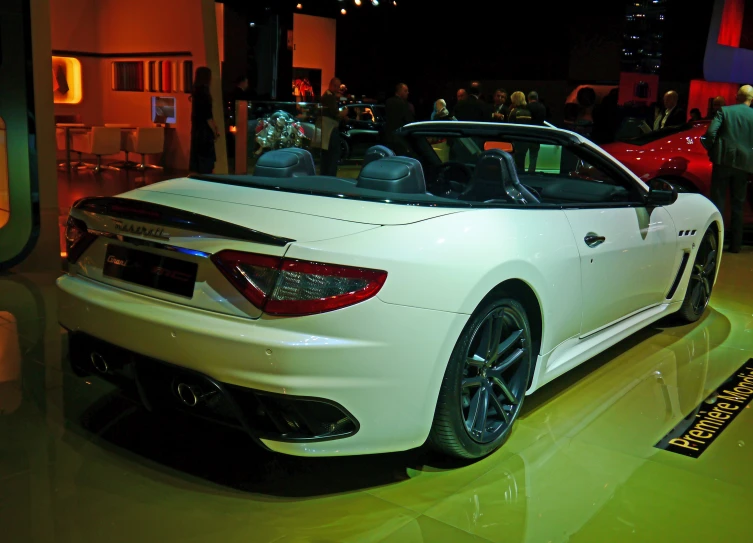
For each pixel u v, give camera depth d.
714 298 5.52
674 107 9.82
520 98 10.38
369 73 24.19
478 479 2.57
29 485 2.39
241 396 2.26
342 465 2.64
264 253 2.21
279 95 13.23
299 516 2.29
